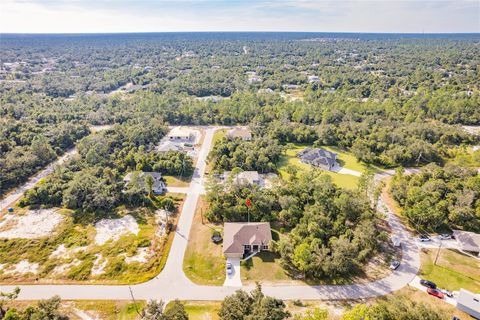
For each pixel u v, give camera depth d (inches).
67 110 5615.2
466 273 2161.7
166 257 2320.4
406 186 3075.8
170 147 4156.0
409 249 2394.2
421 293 1993.1
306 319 1608.0
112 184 3105.3
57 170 3405.5
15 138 4188.0
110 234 2593.5
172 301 1937.7
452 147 4298.7
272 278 2119.8
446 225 2650.1
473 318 1807.3
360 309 1608.0
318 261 2100.1
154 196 3134.8
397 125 4845.0
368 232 2335.1
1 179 3289.9
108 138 4269.2
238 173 3373.5
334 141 4439.0
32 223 2721.5
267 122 5201.8
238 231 2417.6
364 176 3004.4
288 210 2672.2
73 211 2901.1
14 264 2253.9
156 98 6087.6
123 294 2003.0
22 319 1672.0
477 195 2854.3
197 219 2795.3
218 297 1973.4
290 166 3467.0
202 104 5807.1
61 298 1969.7
